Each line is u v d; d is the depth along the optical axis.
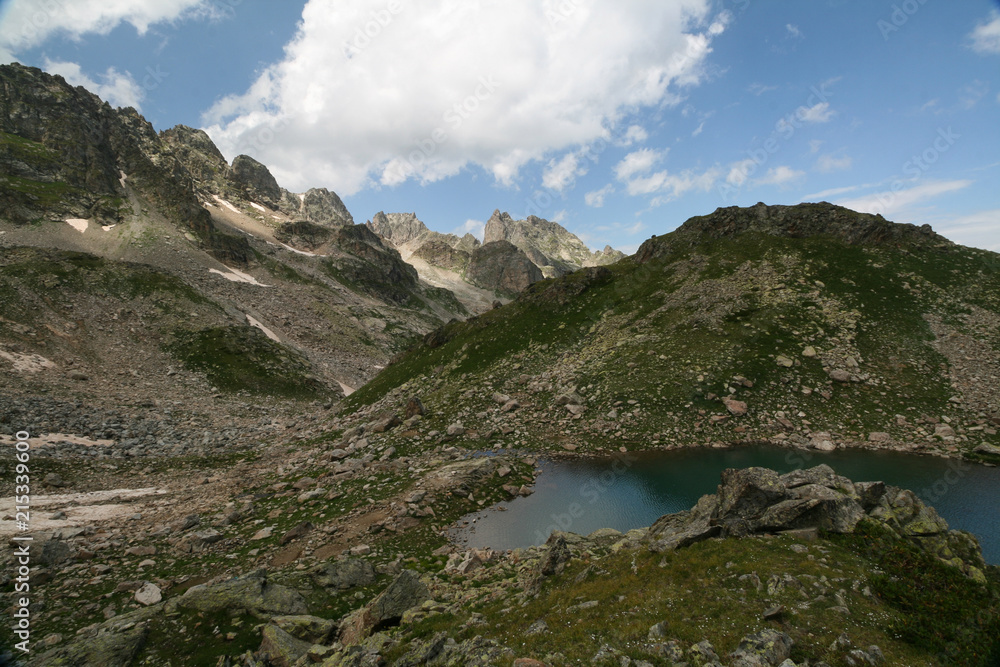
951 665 11.83
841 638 12.82
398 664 15.20
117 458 48.28
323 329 160.50
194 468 49.28
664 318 71.88
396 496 38.47
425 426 57.38
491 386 66.94
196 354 99.50
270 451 57.94
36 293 97.50
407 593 20.98
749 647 12.62
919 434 43.50
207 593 21.72
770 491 21.53
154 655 18.30
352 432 59.25
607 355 66.88
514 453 49.44
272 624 19.42
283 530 33.16
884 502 20.72
